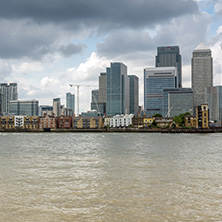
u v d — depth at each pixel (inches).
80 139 5925.2
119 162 2139.5
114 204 1063.0
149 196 1162.0
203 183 1385.3
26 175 1603.1
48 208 1021.8
